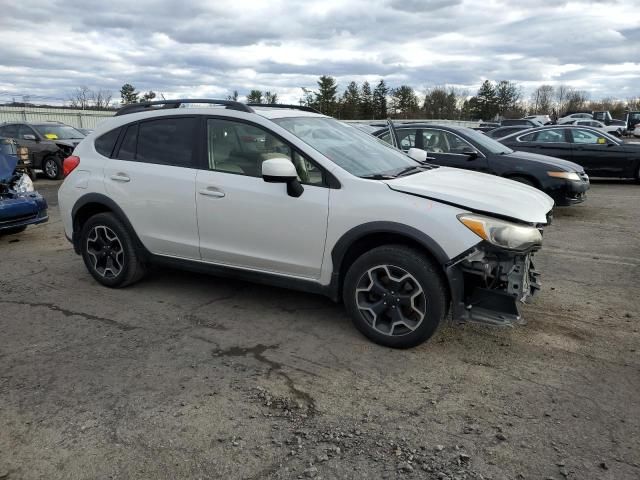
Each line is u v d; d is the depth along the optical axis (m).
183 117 4.69
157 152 4.80
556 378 3.41
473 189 3.85
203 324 4.32
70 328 4.27
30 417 3.02
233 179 4.30
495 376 3.44
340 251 3.85
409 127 9.33
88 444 2.77
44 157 15.08
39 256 6.60
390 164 4.45
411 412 3.03
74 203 5.21
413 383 3.36
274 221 4.09
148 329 4.24
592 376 3.43
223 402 3.15
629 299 4.85
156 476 2.53
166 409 3.08
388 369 3.54
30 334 4.16
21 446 2.77
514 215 3.51
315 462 2.61
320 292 4.07
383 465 2.58
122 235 4.98
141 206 4.80
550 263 6.05
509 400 3.15
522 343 3.92
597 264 6.01
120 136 5.06
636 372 3.48
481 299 3.61
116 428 2.90
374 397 3.20
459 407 3.08
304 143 4.08
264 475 2.52
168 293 5.07
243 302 4.80
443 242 3.49
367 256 3.77
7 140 7.80
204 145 4.53
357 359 3.68
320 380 3.41
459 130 8.98
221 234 4.40
